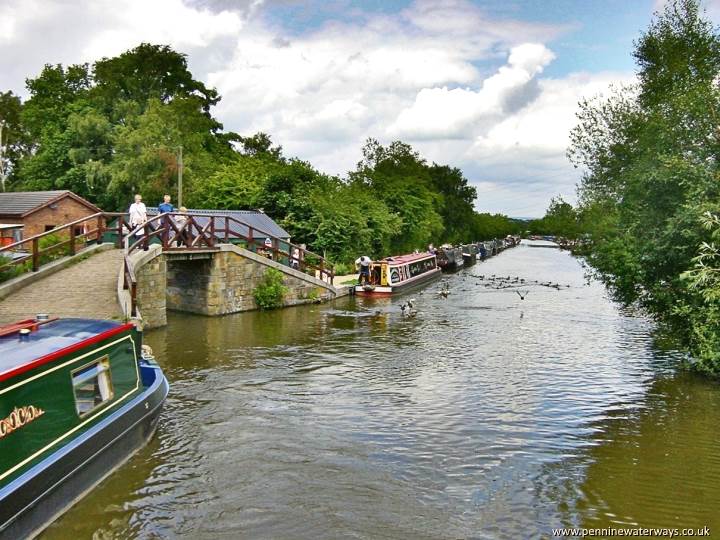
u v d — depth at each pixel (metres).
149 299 20.67
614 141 22.08
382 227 46.19
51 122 49.03
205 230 23.73
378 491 8.94
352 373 15.60
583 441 10.96
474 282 42.84
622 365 16.72
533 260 76.38
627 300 19.83
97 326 9.62
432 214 63.94
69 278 17.70
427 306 29.19
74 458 7.95
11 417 6.95
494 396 13.67
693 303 14.69
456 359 17.41
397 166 67.50
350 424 11.73
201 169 44.09
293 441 10.80
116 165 40.69
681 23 19.73
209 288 24.11
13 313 14.53
